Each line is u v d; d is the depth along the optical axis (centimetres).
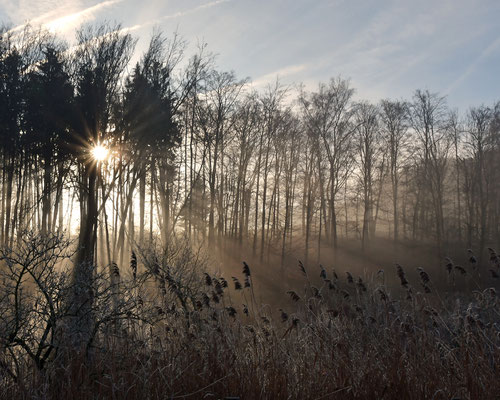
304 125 3888
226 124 3578
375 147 4391
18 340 521
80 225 2436
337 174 4069
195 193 3488
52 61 2303
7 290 528
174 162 3350
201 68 2789
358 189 4438
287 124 3800
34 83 2284
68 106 2186
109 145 2283
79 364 511
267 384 495
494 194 4056
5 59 2369
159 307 621
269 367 507
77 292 560
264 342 554
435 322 549
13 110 2342
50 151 2350
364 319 562
